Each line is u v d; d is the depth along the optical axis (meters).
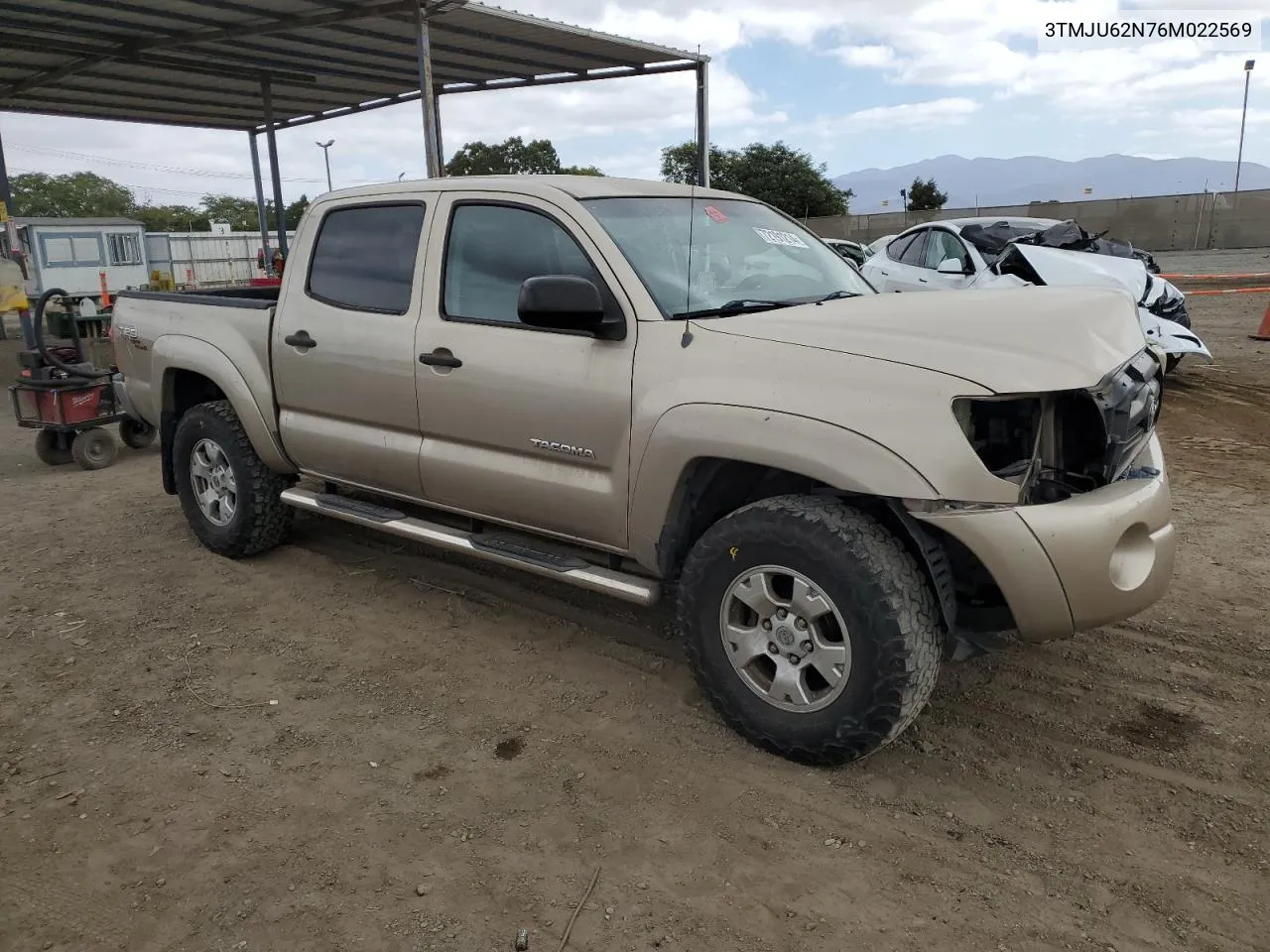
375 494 4.62
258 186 19.67
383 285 4.34
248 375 4.88
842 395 2.90
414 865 2.75
